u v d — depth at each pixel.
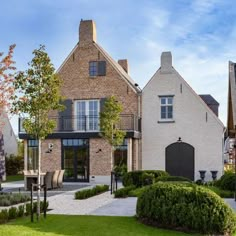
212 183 20.19
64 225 9.83
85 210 12.73
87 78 27.58
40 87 11.04
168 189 10.02
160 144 26.62
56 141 26.66
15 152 42.19
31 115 11.17
